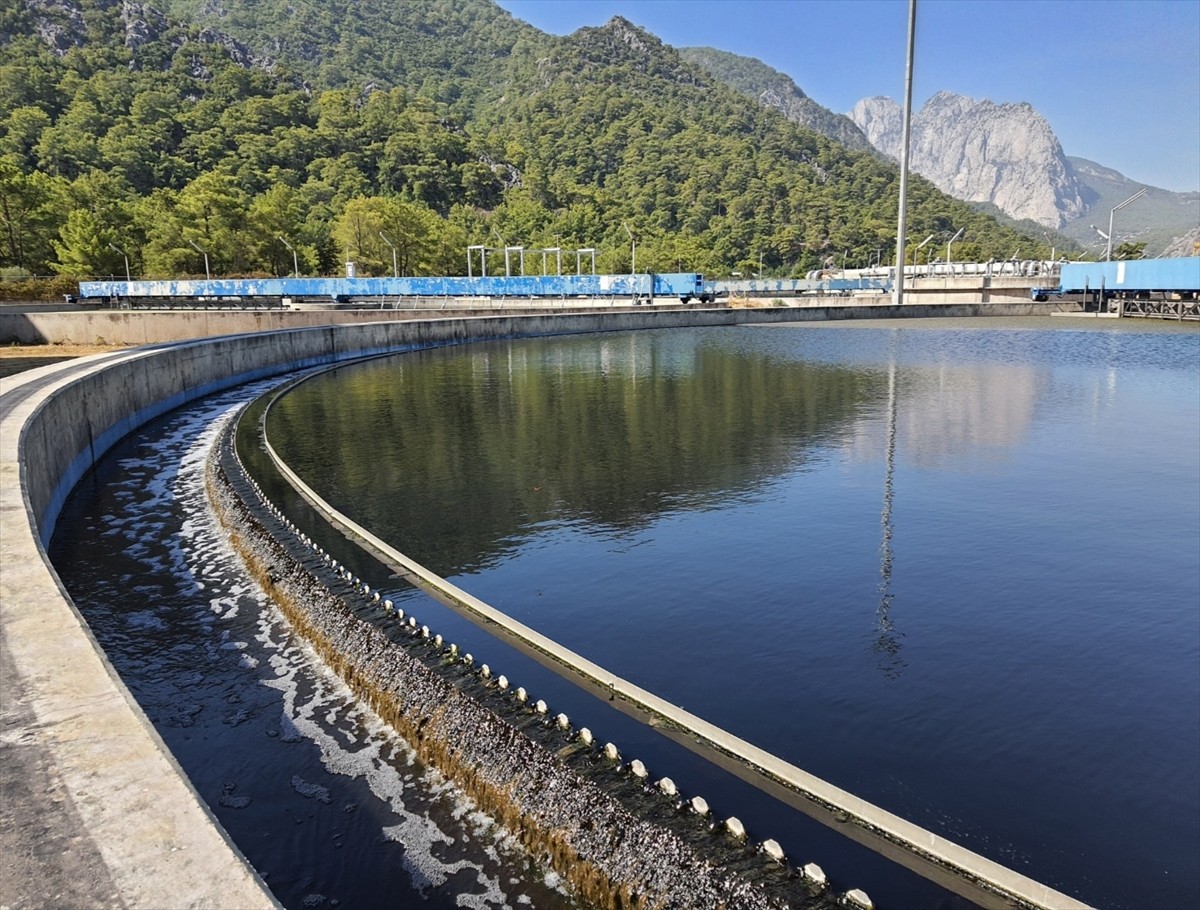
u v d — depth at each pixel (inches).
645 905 183.5
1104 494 529.0
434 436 764.6
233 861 130.8
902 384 1083.9
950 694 275.9
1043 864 193.8
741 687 281.9
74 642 209.6
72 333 1678.2
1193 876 189.0
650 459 647.1
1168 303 2359.7
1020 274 3567.9
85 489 626.8
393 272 3870.6
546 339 2025.1
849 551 422.0
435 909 195.5
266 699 303.1
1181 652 305.6
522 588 378.3
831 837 198.8
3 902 120.4
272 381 1289.4
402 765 256.7
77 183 4141.2
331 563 410.9
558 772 223.1
